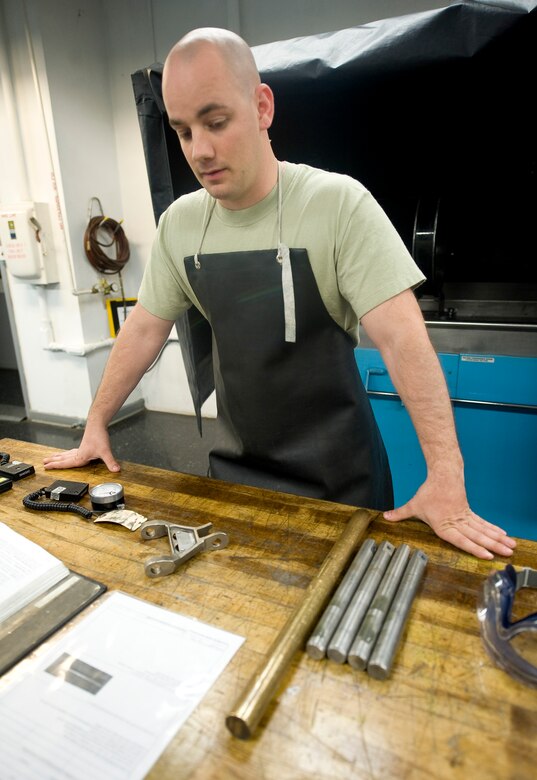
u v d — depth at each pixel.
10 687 0.54
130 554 0.77
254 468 1.22
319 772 0.44
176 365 3.45
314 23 2.51
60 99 2.77
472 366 1.79
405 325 0.84
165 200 1.56
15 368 4.80
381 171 2.13
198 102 0.75
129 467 1.08
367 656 0.54
